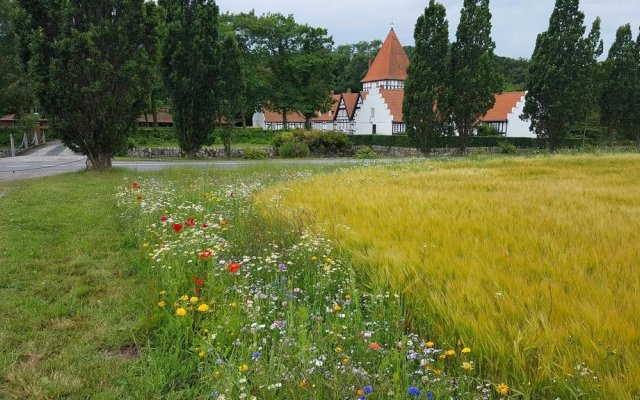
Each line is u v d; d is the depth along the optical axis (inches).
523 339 134.1
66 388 134.6
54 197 481.7
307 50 2239.2
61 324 176.9
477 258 202.8
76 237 311.7
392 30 2751.0
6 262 251.6
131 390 135.2
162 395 133.0
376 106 2438.5
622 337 130.4
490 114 2283.5
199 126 1151.0
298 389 116.3
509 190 450.6
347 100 2829.7
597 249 217.9
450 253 213.6
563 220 288.5
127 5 712.4
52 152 1362.0
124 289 216.4
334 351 136.4
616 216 302.8
